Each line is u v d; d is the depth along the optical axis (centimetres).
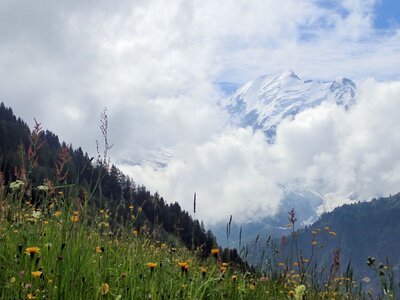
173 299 502
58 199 579
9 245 534
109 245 591
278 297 620
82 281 470
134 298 482
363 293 606
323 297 637
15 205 570
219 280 586
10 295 430
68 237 523
